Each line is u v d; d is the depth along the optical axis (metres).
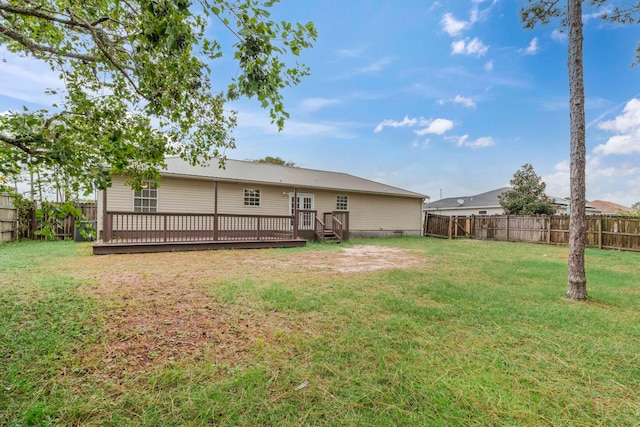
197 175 11.16
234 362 2.46
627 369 2.45
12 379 2.10
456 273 6.29
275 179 13.59
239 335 2.98
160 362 2.43
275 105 2.20
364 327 3.21
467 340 2.95
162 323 3.23
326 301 4.07
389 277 5.71
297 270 6.36
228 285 4.77
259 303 3.94
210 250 9.48
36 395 1.95
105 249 7.93
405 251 10.30
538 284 5.39
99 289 4.39
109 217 8.55
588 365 2.50
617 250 11.55
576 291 4.48
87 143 2.42
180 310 3.63
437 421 1.81
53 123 2.28
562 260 8.59
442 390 2.11
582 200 4.58
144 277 5.28
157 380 2.17
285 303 3.93
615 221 11.70
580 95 4.62
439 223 18.55
